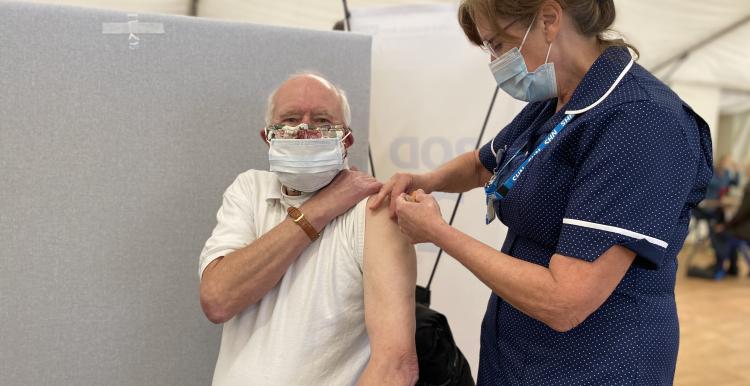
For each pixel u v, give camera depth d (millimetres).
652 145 943
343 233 1263
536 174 1083
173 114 1606
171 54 1594
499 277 1004
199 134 1631
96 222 1563
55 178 1531
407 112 2088
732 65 7027
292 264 1271
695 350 3902
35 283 1531
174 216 1622
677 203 956
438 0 3398
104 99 1553
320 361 1205
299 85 1313
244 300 1219
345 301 1236
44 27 1502
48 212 1531
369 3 3744
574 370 1063
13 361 1533
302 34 1692
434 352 1335
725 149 11492
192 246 1640
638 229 929
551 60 1090
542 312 964
